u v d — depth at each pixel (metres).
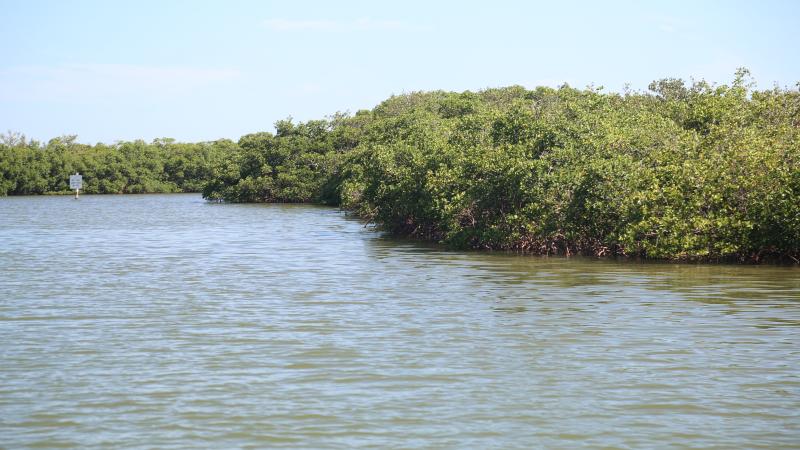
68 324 20.55
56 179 140.38
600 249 34.16
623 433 12.36
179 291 26.11
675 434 12.30
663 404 13.65
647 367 15.86
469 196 38.50
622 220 32.72
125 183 144.75
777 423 12.73
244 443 12.02
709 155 32.81
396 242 43.94
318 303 23.42
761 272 28.30
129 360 16.73
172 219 67.88
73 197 128.62
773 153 30.42
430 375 15.43
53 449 11.82
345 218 67.50
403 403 13.78
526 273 29.16
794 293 23.73
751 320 19.97
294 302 23.67
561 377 15.24
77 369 16.06
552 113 39.66
